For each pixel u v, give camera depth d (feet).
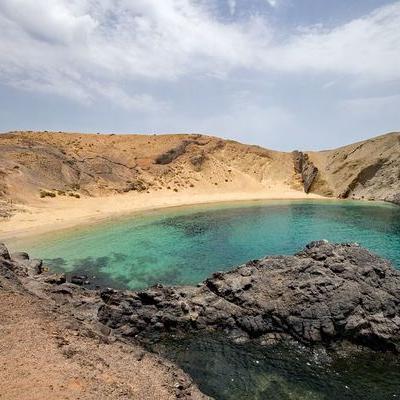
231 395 49.93
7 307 55.52
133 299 72.69
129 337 64.18
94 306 69.82
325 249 80.23
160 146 304.09
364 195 241.96
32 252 111.55
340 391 51.26
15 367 40.91
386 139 266.57
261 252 114.73
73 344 49.26
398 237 133.39
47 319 55.01
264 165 314.76
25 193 177.47
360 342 61.82
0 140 240.73
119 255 110.63
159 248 118.32
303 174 296.92
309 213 187.42
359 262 76.59
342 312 64.28
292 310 66.44
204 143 324.39
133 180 246.06
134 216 171.63
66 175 217.56
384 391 51.39
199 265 101.91
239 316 67.92
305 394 50.47
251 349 61.82
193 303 71.82
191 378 52.54
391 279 72.18
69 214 165.37
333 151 306.55
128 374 45.78
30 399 35.70
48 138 276.62
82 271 96.89
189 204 213.87
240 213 186.91
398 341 60.70
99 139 300.40
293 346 62.44
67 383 39.40
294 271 73.97
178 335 65.72
